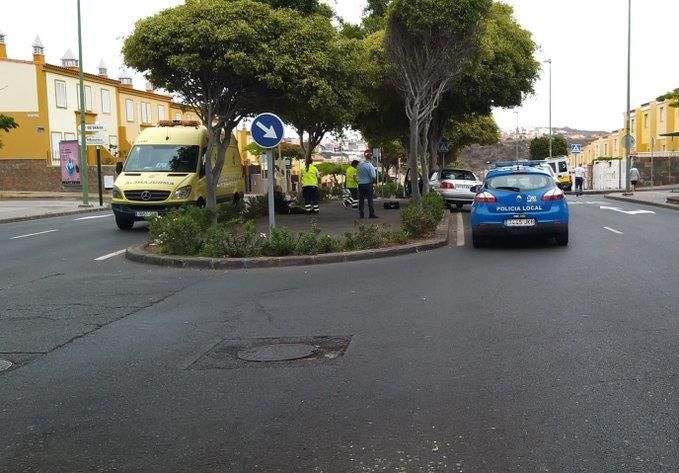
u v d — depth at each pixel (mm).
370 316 7828
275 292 9508
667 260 11141
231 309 8523
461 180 24875
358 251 12477
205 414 5023
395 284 9727
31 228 20297
